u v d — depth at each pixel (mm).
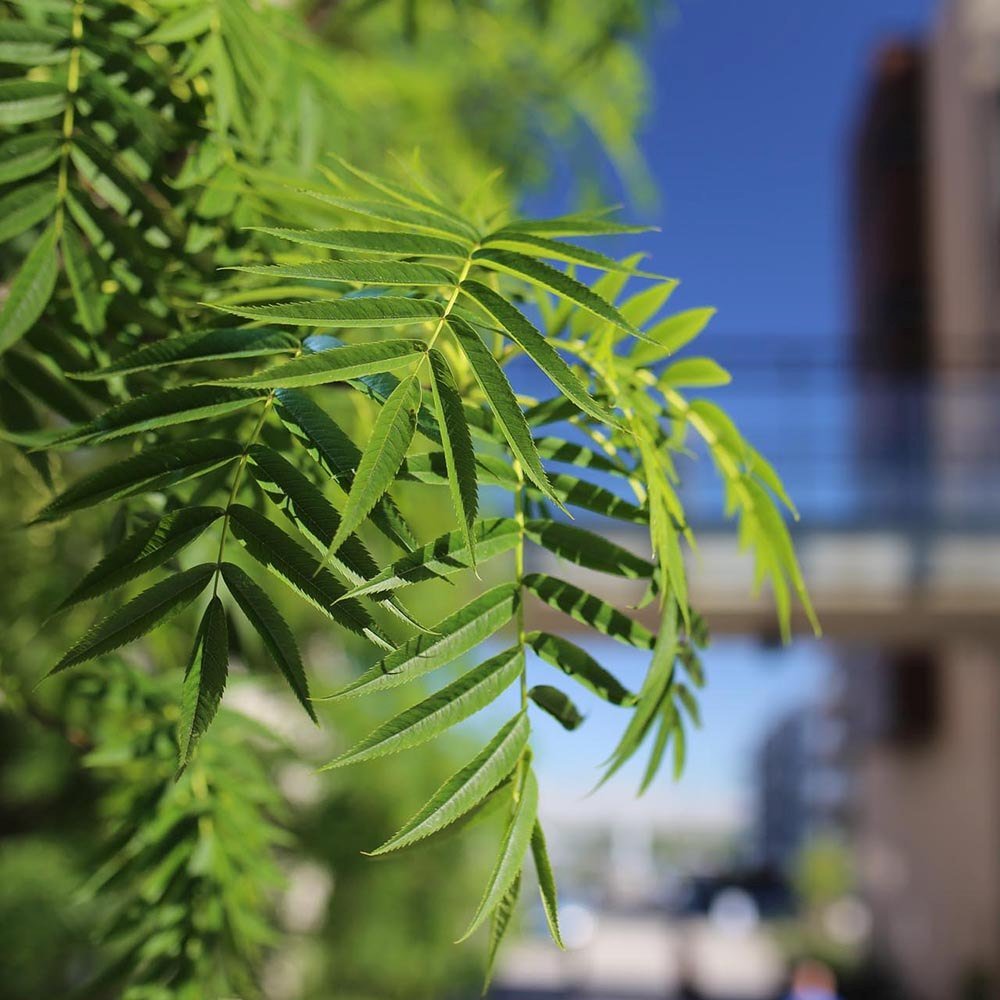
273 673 627
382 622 1246
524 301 486
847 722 8500
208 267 514
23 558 688
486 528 386
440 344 464
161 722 565
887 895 6508
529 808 373
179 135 497
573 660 387
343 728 1333
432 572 360
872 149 6422
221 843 564
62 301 473
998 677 4199
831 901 10359
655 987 6852
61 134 463
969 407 3012
